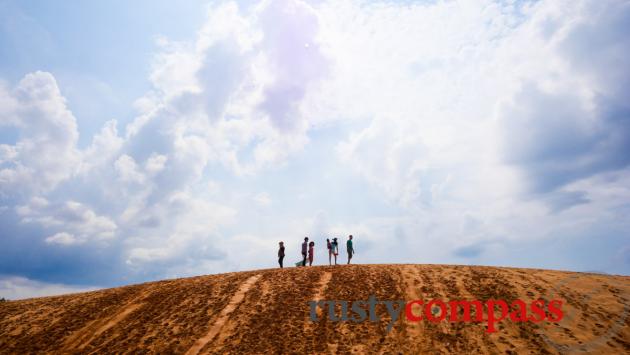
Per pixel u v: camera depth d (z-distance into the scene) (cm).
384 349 1330
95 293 2139
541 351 1222
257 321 1573
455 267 2041
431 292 1705
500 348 1263
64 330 1634
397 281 1870
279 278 2030
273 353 1349
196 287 2003
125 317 1722
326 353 1330
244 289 1908
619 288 1576
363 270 2083
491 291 1655
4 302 2092
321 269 2159
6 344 1533
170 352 1395
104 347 1473
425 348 1312
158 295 1948
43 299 2105
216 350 1388
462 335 1363
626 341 1224
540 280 1728
